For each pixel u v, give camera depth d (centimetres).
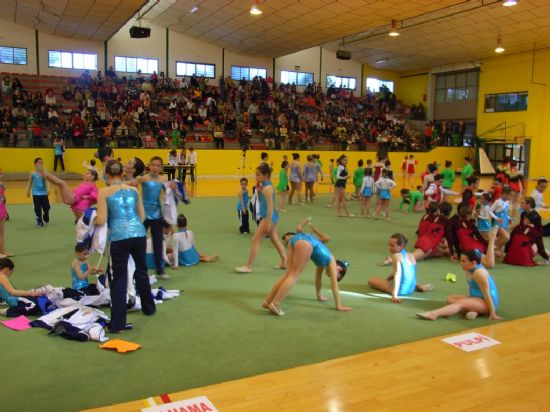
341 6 1823
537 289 612
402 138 3002
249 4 1966
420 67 3288
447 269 709
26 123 2159
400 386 341
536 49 2591
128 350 399
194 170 1977
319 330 455
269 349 409
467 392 333
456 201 1129
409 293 576
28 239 855
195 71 2905
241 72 3036
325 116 2945
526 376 359
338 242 892
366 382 346
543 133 2603
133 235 450
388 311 515
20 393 329
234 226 1032
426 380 350
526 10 1894
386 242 898
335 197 1417
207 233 950
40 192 976
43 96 2431
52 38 2552
